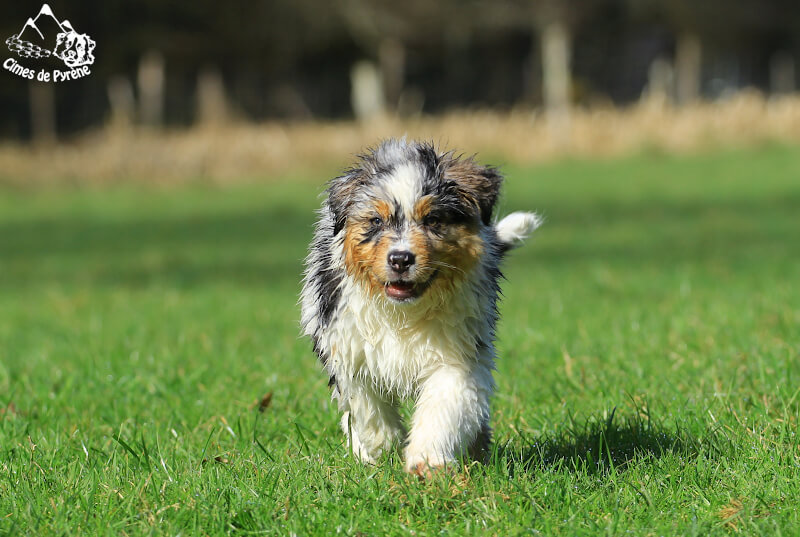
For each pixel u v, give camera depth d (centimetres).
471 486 540
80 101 4916
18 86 4547
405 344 584
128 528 502
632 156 3631
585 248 1839
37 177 3491
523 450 625
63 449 629
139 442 653
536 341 949
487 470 560
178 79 5300
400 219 570
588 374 796
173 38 5112
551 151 3588
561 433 646
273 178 3538
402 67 5525
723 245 1794
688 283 1299
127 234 2391
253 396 776
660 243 1864
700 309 1077
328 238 618
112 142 3697
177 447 636
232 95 5550
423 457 556
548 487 534
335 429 688
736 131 3769
